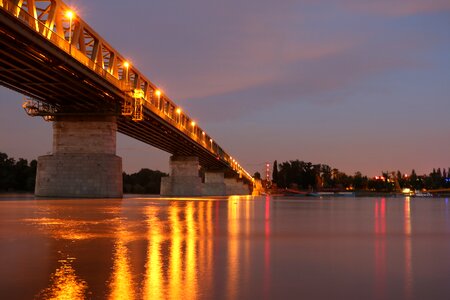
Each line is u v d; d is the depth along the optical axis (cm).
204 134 12662
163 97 8450
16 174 14675
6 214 2769
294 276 962
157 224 2191
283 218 2884
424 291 837
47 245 1388
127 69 6494
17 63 4619
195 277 941
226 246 1417
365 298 788
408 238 1706
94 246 1373
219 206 4756
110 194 6278
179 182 12438
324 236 1752
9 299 761
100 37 5525
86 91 5688
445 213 3850
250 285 877
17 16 3688
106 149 6391
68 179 6297
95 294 795
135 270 1005
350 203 7025
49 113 6362
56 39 4338
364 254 1284
